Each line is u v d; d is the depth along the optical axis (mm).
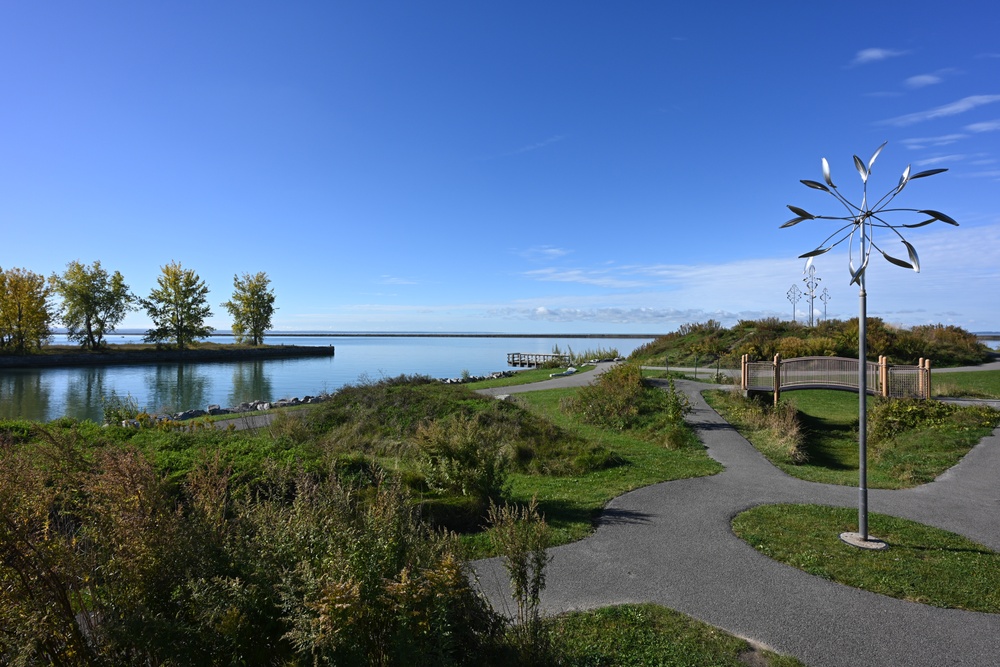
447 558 3443
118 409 18312
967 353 31672
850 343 31453
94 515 3367
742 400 21047
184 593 3125
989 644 5355
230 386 41375
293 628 3008
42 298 59625
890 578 6852
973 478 12031
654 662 4922
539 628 4215
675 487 11305
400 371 53500
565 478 12031
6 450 4090
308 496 4047
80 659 2818
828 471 12898
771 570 7133
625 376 22469
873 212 8008
